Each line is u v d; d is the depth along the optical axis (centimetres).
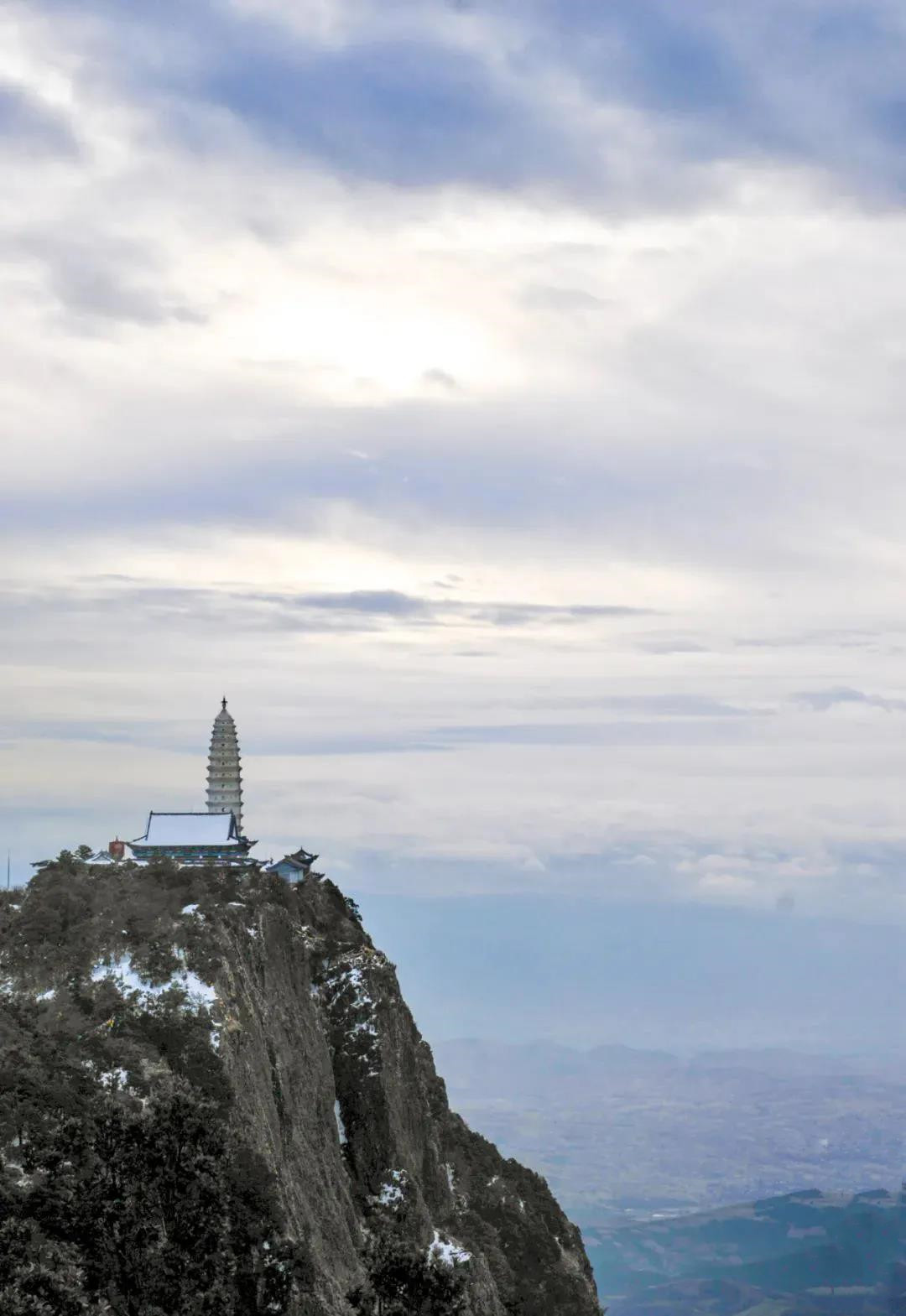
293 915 19862
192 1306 11744
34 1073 13350
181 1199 12069
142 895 17912
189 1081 14250
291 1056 17050
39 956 16038
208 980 15788
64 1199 11562
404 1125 19175
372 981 19612
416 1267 13512
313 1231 15038
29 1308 10362
